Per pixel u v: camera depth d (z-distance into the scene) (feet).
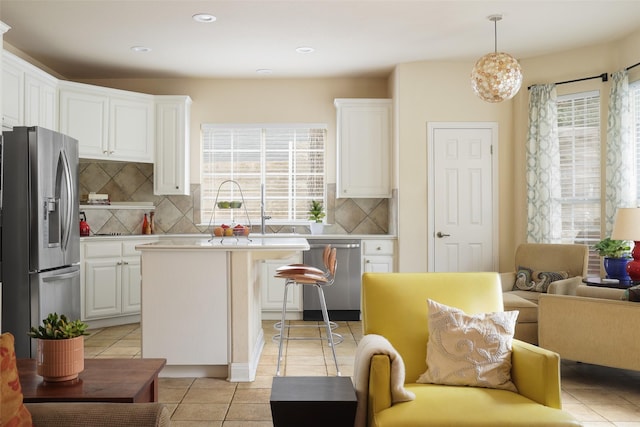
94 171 22.33
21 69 16.20
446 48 18.72
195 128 22.77
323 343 17.20
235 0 14.40
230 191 22.90
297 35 17.24
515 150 20.31
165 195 22.65
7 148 14.05
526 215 20.06
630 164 17.60
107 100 20.22
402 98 20.38
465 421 7.22
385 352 7.76
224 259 13.38
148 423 5.53
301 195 22.93
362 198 22.80
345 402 7.40
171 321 13.34
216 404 11.68
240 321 13.34
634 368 11.85
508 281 17.67
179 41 17.83
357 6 14.85
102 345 17.01
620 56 18.02
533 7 15.05
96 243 19.39
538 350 8.21
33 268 13.98
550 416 7.33
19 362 8.00
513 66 15.34
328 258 13.98
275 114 22.81
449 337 8.74
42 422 5.50
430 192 20.31
